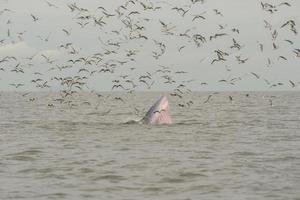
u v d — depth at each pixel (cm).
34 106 11575
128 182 2612
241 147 3916
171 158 3350
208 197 2300
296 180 2630
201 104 13500
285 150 3759
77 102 15675
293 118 7188
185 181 2634
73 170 2928
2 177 2725
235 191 2408
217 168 2988
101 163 3159
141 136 4578
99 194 2356
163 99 5856
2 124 5922
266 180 2639
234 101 16550
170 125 5631
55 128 5375
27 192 2384
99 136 4581
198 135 4716
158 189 2461
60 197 2295
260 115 7912
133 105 13000
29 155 3484
